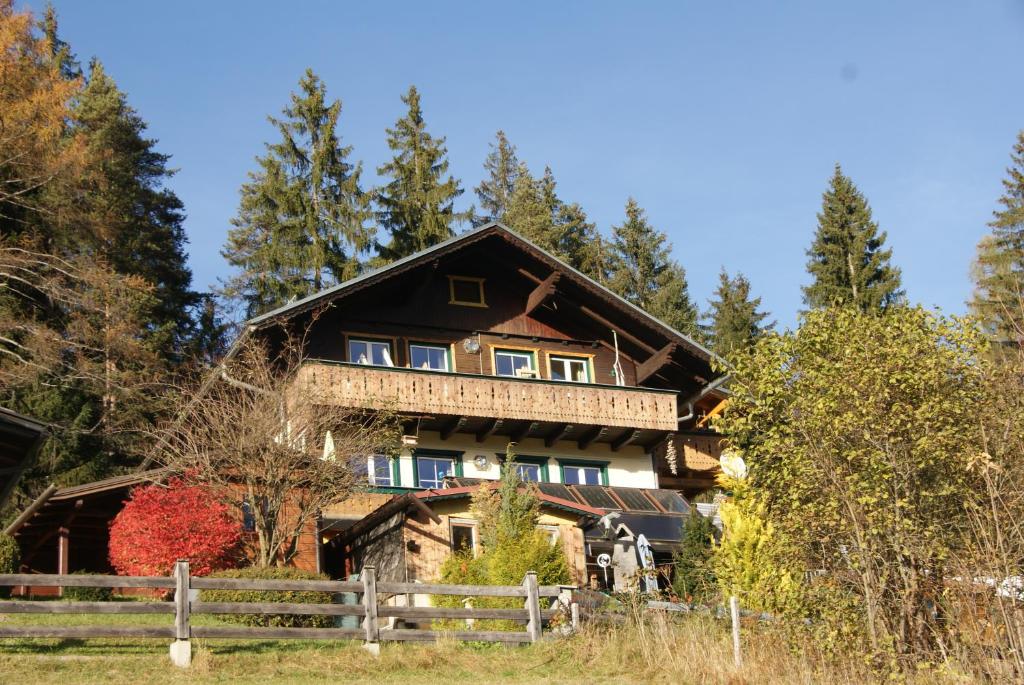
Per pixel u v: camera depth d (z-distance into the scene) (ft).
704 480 118.42
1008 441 53.42
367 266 147.84
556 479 107.24
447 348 107.76
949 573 52.21
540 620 60.29
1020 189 135.33
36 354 104.83
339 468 79.66
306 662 53.52
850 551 54.65
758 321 174.60
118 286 111.24
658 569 68.54
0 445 63.52
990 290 64.34
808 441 55.26
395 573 82.02
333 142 151.84
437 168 157.89
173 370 129.29
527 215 171.12
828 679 52.11
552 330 112.98
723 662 54.13
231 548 75.87
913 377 53.98
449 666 55.21
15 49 106.11
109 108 144.77
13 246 111.75
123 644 54.29
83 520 82.74
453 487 89.15
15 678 46.93
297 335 99.30
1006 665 49.57
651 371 113.60
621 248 181.78
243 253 165.58
